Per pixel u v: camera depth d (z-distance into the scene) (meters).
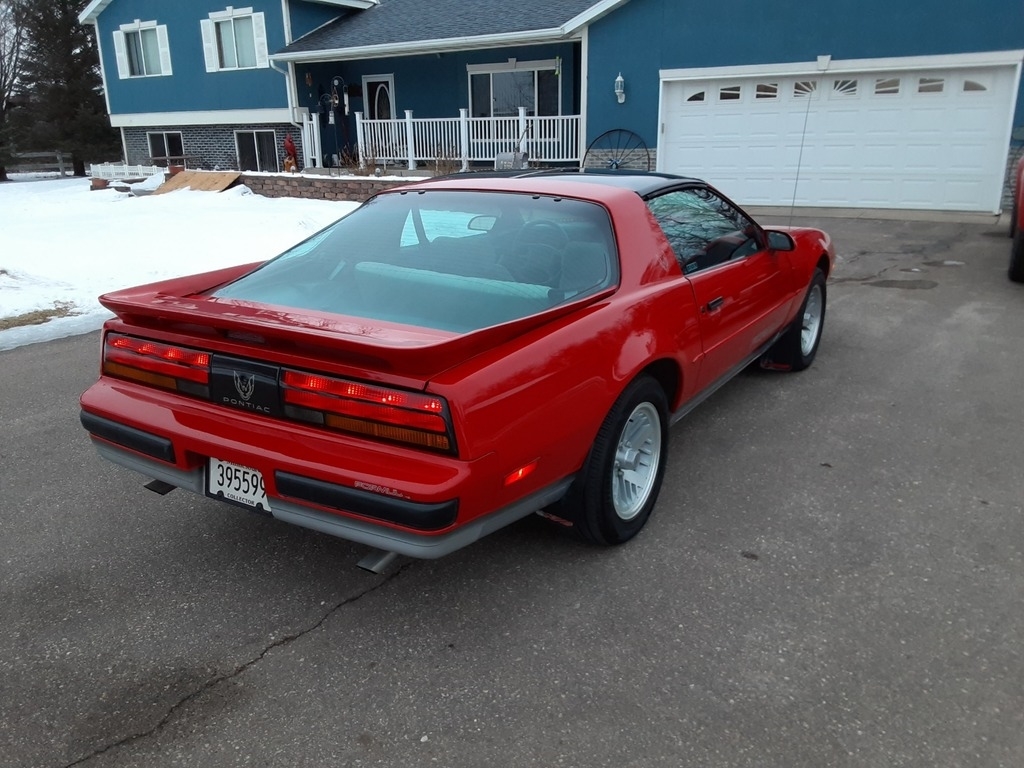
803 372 5.50
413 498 2.30
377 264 3.24
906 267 9.10
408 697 2.41
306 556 3.23
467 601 2.89
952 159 12.62
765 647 2.60
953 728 2.24
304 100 19.61
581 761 2.15
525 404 2.53
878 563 3.08
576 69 16.84
